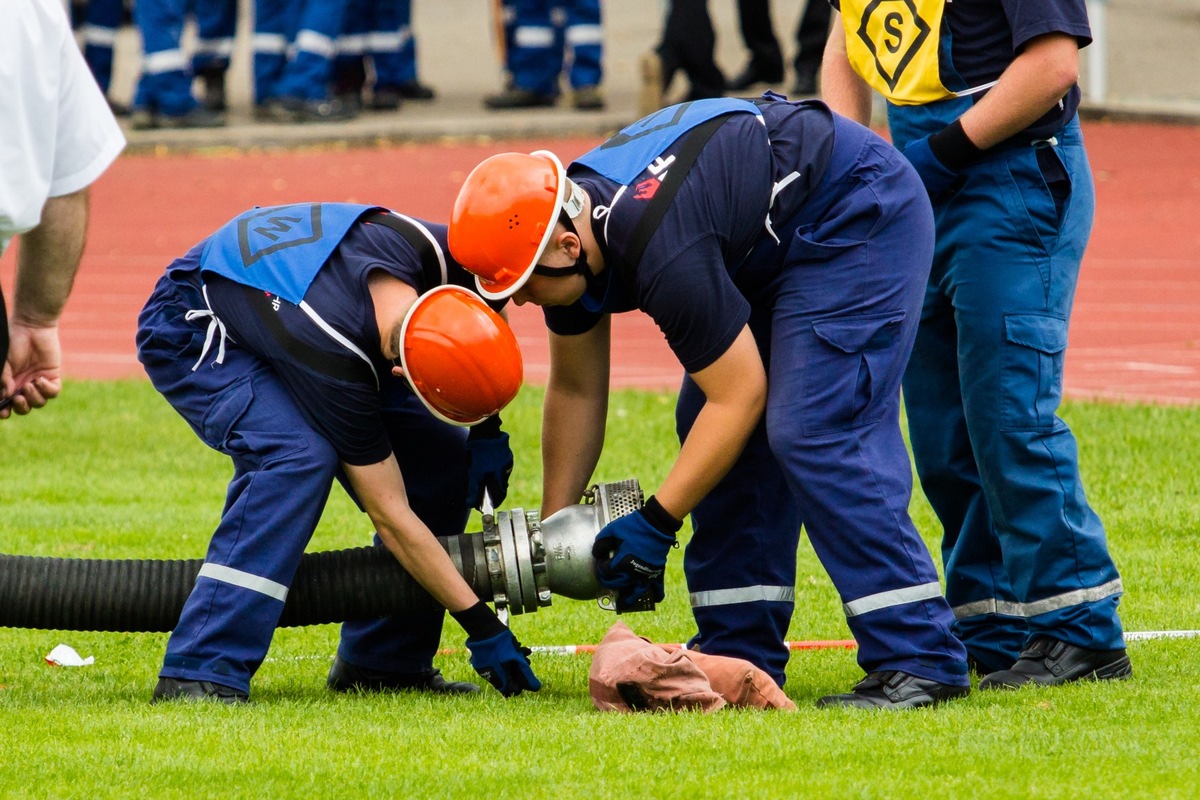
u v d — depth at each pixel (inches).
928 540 887.1
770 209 569.3
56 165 566.6
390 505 585.0
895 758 486.3
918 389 659.4
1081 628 613.3
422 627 644.7
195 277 607.8
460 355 555.8
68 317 1684.3
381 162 2532.0
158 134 2679.6
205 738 516.1
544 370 1418.6
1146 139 2600.9
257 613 581.6
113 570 610.5
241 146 2667.3
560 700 598.5
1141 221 2037.4
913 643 573.6
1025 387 609.3
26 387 633.6
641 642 580.7
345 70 2815.0
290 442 582.2
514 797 451.5
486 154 2581.2
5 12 526.0
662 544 578.6
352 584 608.4
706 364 557.3
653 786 459.2
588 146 2603.3
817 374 569.6
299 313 571.5
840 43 690.2
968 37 613.3
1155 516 902.4
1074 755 487.8
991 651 660.7
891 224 576.7
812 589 815.1
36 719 544.1
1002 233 606.5
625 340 1577.3
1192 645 670.5
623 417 1203.9
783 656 639.8
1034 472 613.3
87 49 2800.2
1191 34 3368.6
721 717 547.2
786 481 603.5
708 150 555.2
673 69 2422.5
